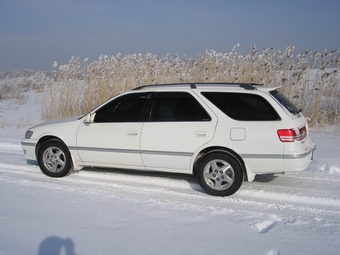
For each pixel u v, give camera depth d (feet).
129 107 20.01
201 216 14.98
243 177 17.69
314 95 36.91
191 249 12.19
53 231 13.52
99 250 12.12
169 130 18.65
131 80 42.57
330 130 33.99
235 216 15.03
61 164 21.31
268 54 38.99
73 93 44.37
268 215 15.23
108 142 20.02
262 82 37.65
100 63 43.91
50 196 17.53
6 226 13.94
